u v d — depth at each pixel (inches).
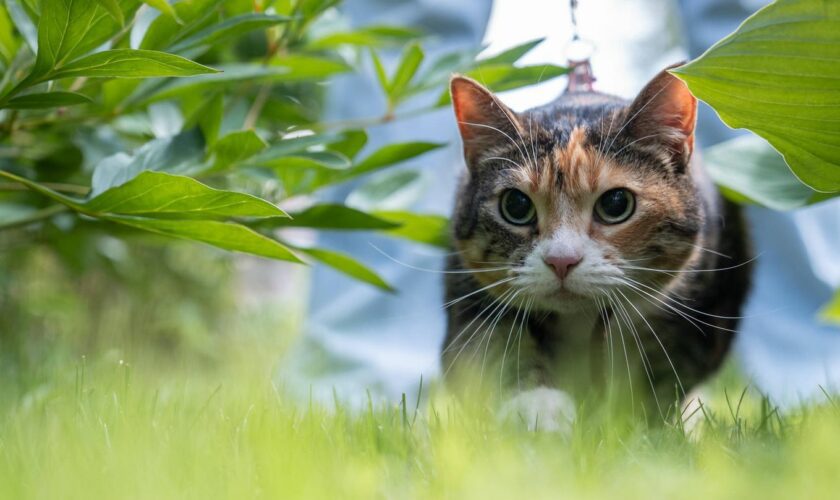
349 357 39.4
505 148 33.0
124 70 28.5
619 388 32.3
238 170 31.9
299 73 34.7
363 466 26.9
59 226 36.4
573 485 25.8
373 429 28.9
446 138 40.4
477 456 27.1
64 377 32.5
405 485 26.4
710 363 34.3
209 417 29.9
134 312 53.9
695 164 33.9
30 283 48.9
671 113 32.4
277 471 26.0
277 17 30.3
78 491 25.3
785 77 28.0
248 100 37.5
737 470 26.4
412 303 40.3
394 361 39.4
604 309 32.5
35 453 27.2
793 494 25.2
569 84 36.2
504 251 32.8
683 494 25.3
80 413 28.9
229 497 25.4
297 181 33.6
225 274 58.7
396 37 36.8
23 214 35.3
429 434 28.9
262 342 56.4
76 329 50.6
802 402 32.9
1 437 28.1
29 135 35.7
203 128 31.6
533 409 31.1
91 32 28.4
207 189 28.6
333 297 40.4
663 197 32.4
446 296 34.6
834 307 37.0
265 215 29.2
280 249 29.9
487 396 31.6
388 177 35.8
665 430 29.2
